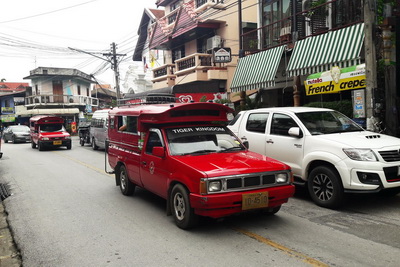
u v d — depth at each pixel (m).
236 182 4.88
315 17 13.14
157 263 4.16
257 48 16.39
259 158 5.59
